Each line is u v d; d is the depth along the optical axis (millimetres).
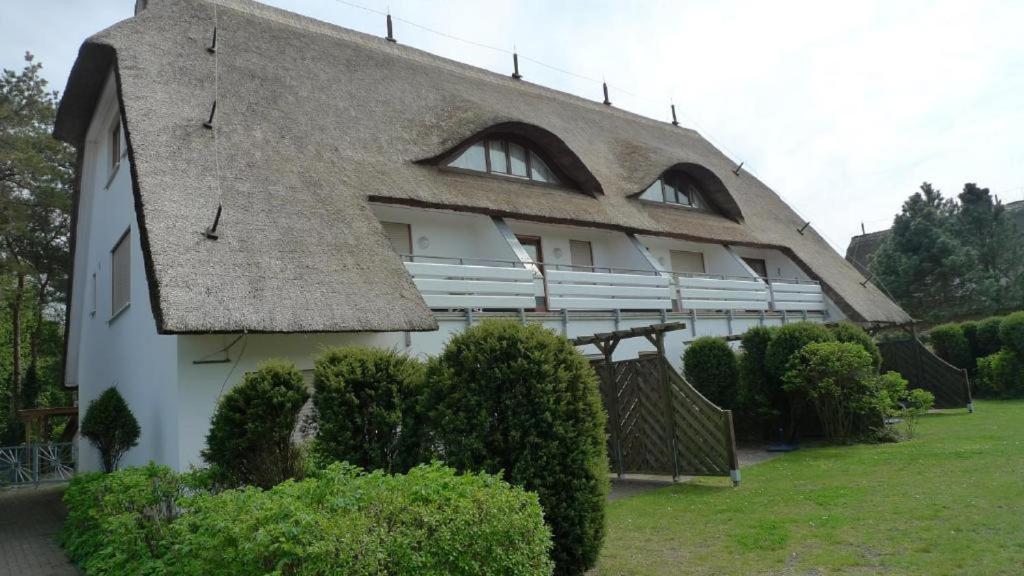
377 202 11898
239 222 9469
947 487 8414
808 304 20859
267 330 8227
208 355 8805
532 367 6148
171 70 11914
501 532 4402
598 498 6164
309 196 10805
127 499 6965
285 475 6852
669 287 16234
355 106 14445
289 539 3787
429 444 6438
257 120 12062
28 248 27156
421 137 14430
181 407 8508
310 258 9555
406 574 3904
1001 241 31562
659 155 19609
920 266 32094
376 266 10133
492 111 15305
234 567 3928
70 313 17625
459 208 12906
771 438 14719
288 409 6836
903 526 6902
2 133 22500
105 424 11328
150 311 10359
